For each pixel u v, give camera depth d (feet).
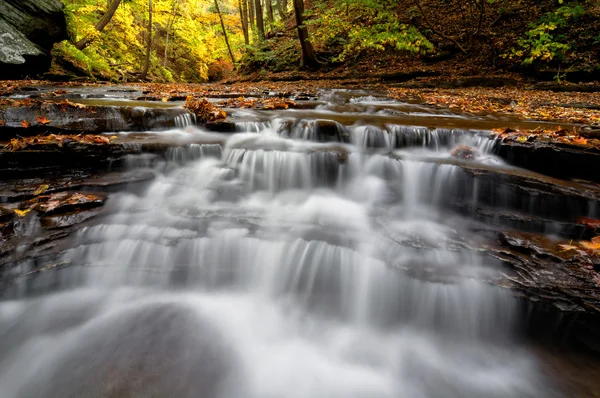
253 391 7.38
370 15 43.32
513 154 13.03
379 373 8.00
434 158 13.92
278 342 8.79
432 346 8.70
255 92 31.17
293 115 20.03
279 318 9.55
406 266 9.30
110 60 56.34
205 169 14.38
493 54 36.99
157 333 8.45
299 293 10.34
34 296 9.35
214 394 7.08
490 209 11.39
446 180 12.70
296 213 12.35
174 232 10.87
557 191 10.41
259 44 60.64
